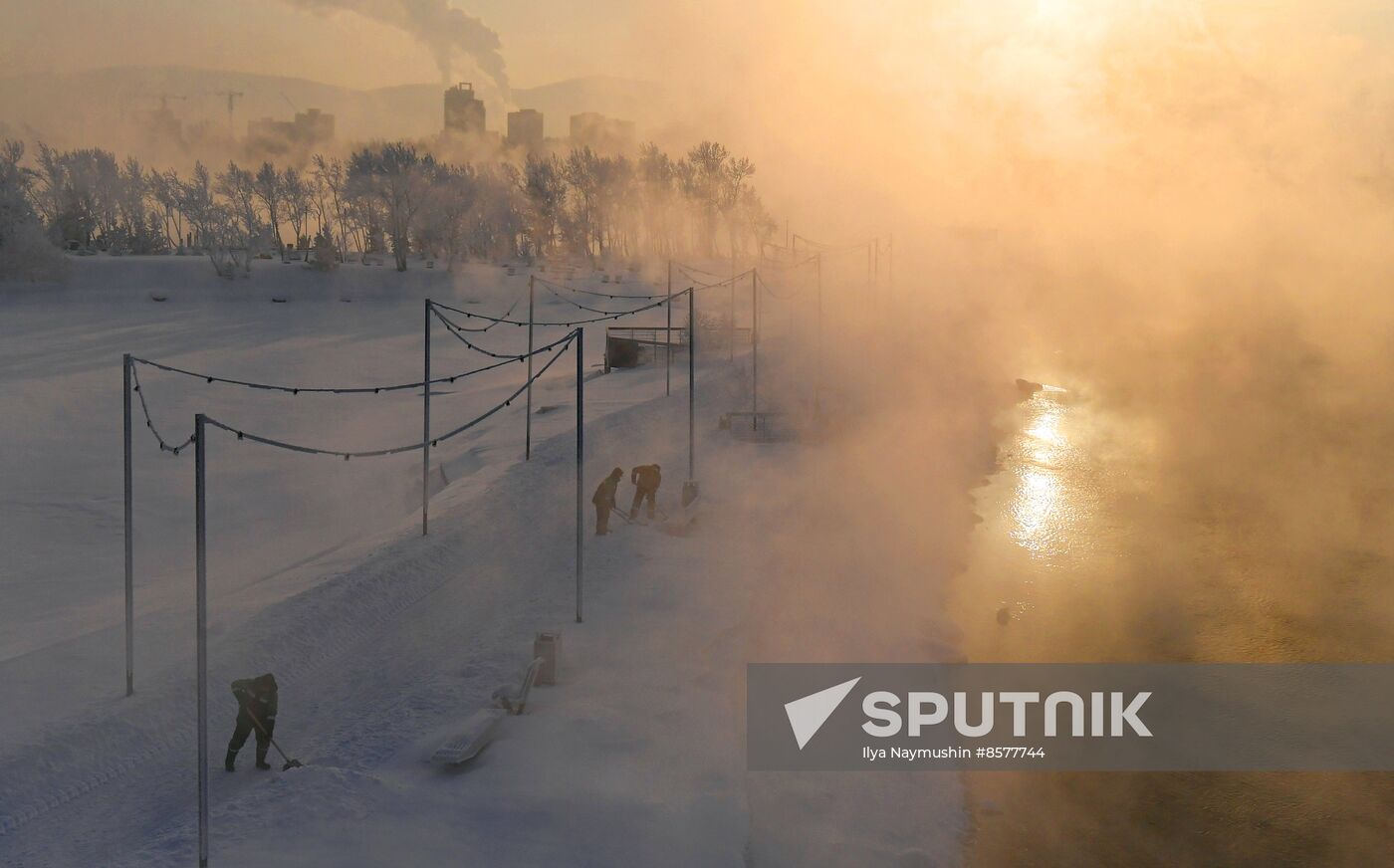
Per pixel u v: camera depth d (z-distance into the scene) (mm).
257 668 16703
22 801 12453
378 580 20906
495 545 24000
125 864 10523
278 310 85938
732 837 11445
